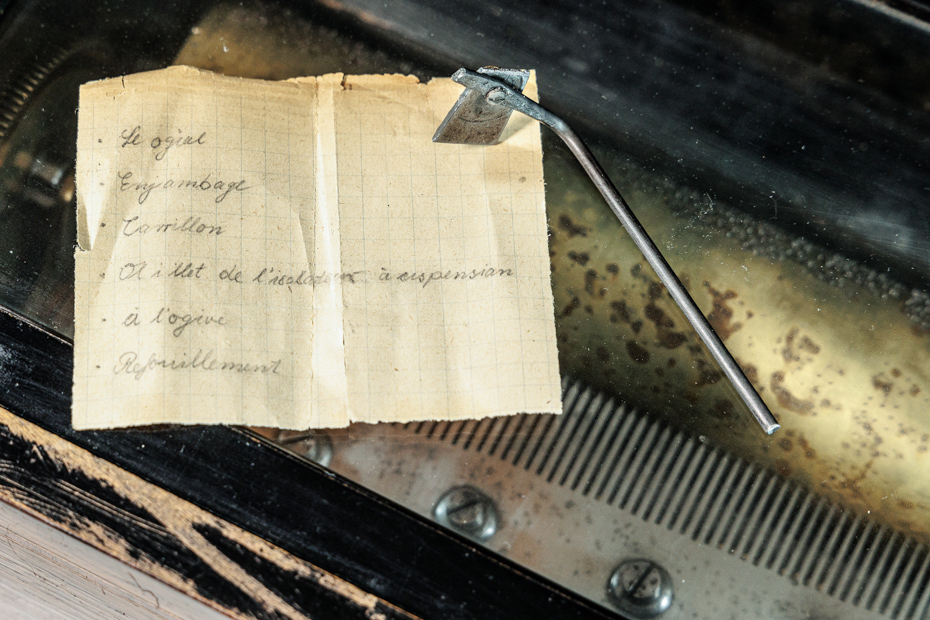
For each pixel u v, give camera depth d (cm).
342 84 32
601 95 33
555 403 31
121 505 30
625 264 32
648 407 31
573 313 31
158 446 30
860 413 31
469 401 31
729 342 32
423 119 32
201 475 30
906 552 31
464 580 30
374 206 32
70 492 30
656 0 33
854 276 32
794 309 32
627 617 30
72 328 31
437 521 30
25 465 30
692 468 31
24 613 35
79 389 30
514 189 32
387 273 31
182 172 31
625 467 31
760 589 30
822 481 31
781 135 33
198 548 30
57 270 31
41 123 32
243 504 30
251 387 31
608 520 31
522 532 30
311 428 31
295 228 31
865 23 32
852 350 32
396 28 33
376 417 31
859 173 32
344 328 31
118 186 31
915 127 32
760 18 32
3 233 31
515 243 32
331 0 33
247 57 32
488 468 31
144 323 31
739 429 31
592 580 30
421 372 31
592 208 32
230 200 31
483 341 31
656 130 32
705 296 32
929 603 30
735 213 32
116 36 32
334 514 30
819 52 32
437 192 32
